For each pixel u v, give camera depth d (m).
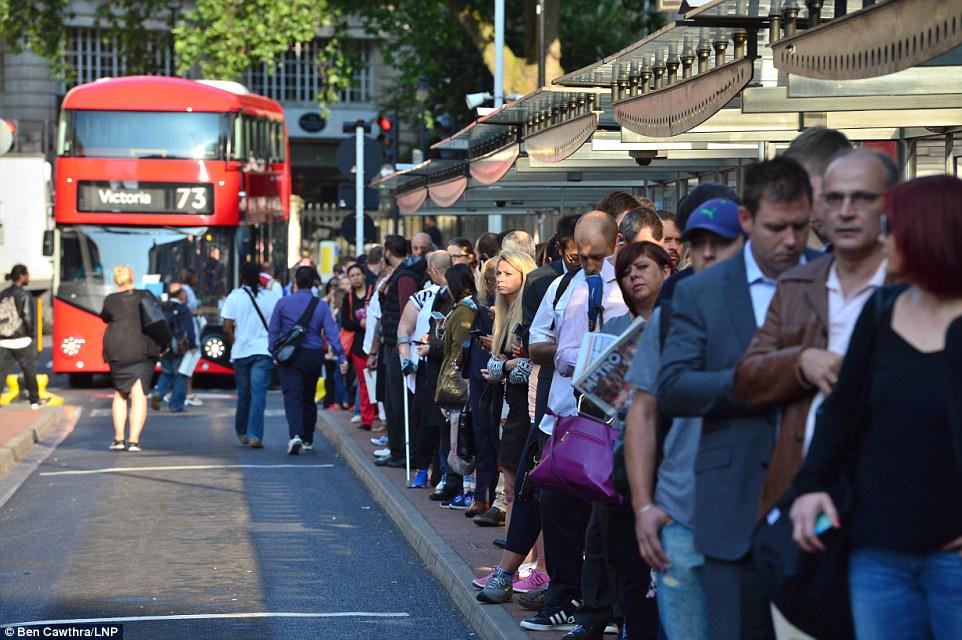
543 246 22.97
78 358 55.09
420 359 28.02
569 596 16.39
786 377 9.24
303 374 36.22
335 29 75.69
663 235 15.39
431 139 89.62
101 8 84.44
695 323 10.16
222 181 54.88
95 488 30.50
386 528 25.41
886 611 8.78
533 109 27.69
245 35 72.06
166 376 48.81
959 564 8.59
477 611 17.55
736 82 14.49
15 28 82.62
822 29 12.11
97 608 18.83
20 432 39.00
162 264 54.69
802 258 10.23
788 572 8.98
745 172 10.20
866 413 8.84
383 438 35.31
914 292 8.75
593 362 11.84
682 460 10.66
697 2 16.83
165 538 24.33
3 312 47.19
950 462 8.52
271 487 30.59
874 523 8.71
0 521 26.48
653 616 13.69
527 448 17.47
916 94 16.34
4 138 34.12
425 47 73.81
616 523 13.77
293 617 18.33
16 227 80.69
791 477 9.34
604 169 31.89
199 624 17.89
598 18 79.81
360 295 39.16
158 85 54.97
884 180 9.16
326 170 129.38
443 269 27.14
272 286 42.88
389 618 18.33
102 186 54.56
